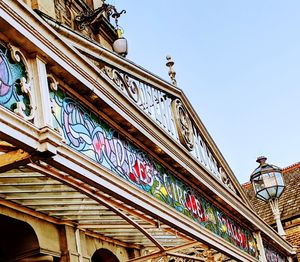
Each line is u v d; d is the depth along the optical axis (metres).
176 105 7.98
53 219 7.97
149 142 6.33
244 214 10.24
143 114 6.11
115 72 6.20
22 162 4.22
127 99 5.72
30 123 4.10
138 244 10.41
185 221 7.05
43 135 4.18
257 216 11.25
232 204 9.46
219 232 8.79
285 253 14.97
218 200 8.90
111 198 6.02
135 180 5.91
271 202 16.42
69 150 4.51
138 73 6.70
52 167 4.84
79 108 5.07
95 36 13.45
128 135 6.00
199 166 7.92
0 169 4.23
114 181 5.23
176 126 7.90
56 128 4.52
